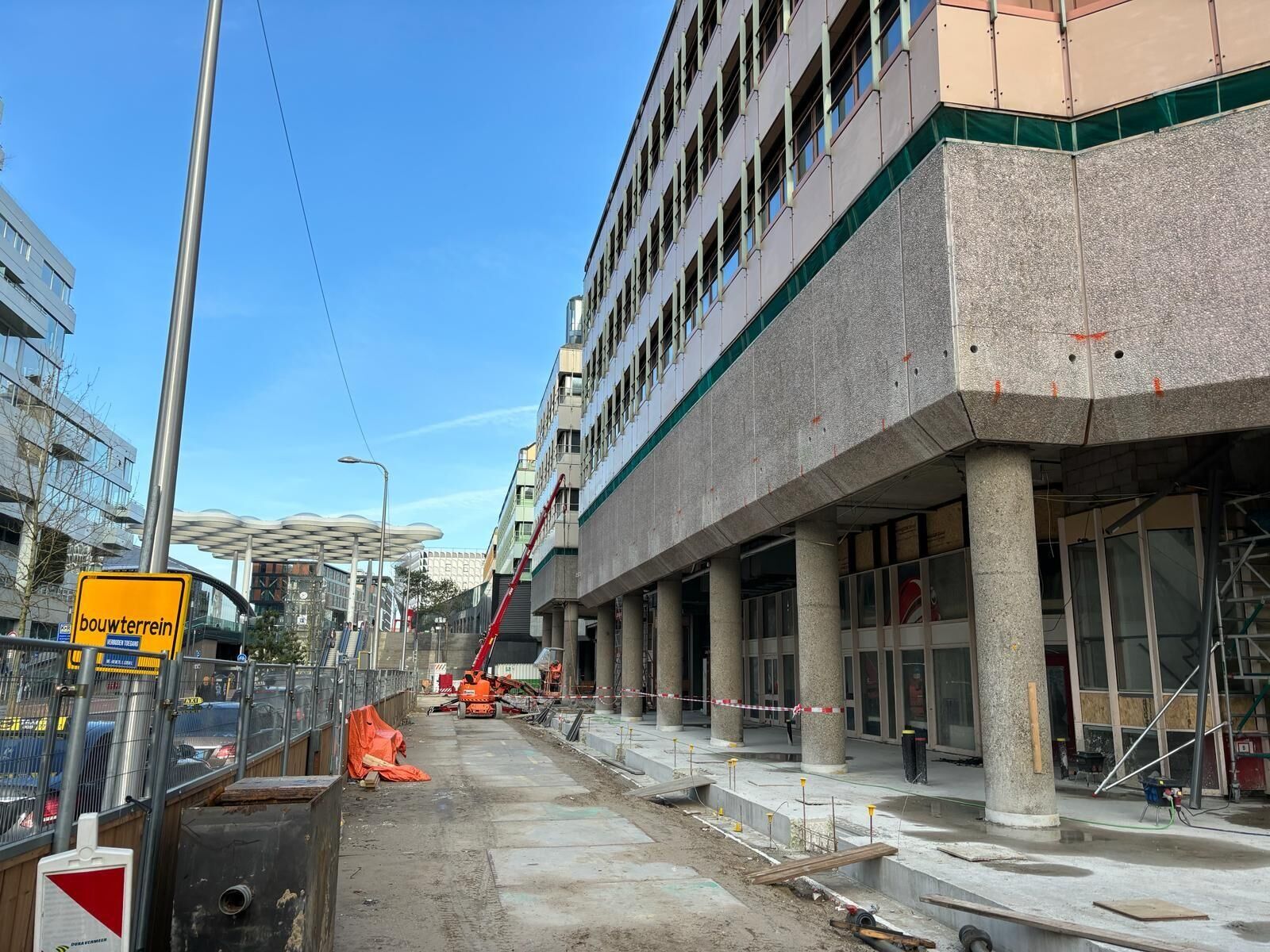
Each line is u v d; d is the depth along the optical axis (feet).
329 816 17.90
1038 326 32.50
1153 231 32.17
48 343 180.55
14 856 13.38
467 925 22.94
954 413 32.63
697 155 74.64
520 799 46.57
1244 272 30.48
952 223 32.76
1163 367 31.32
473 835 35.88
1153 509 40.16
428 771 60.03
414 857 31.60
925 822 33.45
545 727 107.04
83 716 15.30
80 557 101.40
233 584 358.02
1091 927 19.40
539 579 180.75
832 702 49.60
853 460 41.65
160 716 19.01
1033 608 32.35
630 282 103.14
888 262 37.58
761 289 55.98
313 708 43.34
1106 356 32.35
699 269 71.26
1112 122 33.47
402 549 336.70
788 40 53.36
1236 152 31.17
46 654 14.49
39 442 83.97
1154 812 34.47
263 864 15.99
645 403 91.45
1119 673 41.68
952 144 33.32
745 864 30.73
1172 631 39.34
